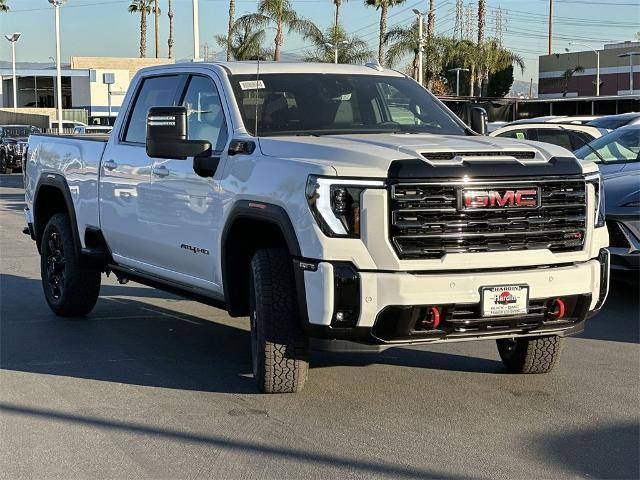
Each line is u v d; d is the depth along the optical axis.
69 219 8.45
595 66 77.31
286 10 46.16
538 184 5.36
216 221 6.12
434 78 61.88
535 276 5.34
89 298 8.43
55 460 4.84
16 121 62.38
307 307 5.27
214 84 6.63
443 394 6.05
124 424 5.42
